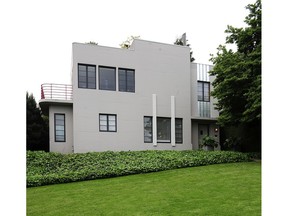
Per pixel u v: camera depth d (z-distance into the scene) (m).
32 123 19.33
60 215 6.27
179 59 16.38
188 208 6.25
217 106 16.30
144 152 13.69
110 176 10.49
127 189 8.45
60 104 14.15
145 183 9.14
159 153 13.45
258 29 12.77
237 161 13.03
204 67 17.55
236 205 6.26
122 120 14.68
